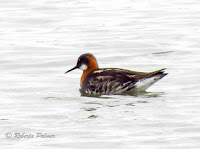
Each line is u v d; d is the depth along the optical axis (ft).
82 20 94.48
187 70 61.16
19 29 88.33
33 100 50.65
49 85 56.90
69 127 41.96
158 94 52.01
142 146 37.47
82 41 79.15
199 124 41.73
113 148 37.27
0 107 48.03
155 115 44.50
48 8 106.01
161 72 53.06
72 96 52.49
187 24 89.51
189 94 51.34
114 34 83.35
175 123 42.19
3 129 41.78
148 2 113.09
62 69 65.00
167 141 38.32
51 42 78.84
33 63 67.46
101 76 54.60
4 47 75.82
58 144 38.27
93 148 37.35
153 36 81.25
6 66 66.03
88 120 43.62
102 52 73.00
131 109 46.65
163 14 98.89
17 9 104.99
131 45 76.18
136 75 53.83
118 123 42.60
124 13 100.53
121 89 53.93
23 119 44.24
